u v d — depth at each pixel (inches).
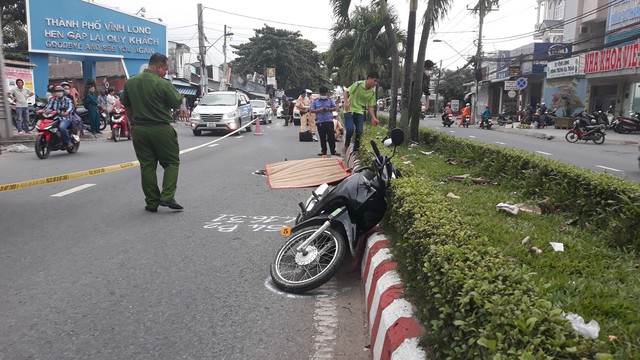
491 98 2078.0
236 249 209.6
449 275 101.0
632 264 153.9
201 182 363.3
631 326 107.4
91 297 159.9
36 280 172.6
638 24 1026.1
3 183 346.6
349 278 182.2
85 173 281.3
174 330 139.9
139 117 259.6
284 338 137.3
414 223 140.8
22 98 661.3
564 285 133.3
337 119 655.8
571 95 1245.1
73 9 1054.4
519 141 840.9
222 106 823.1
